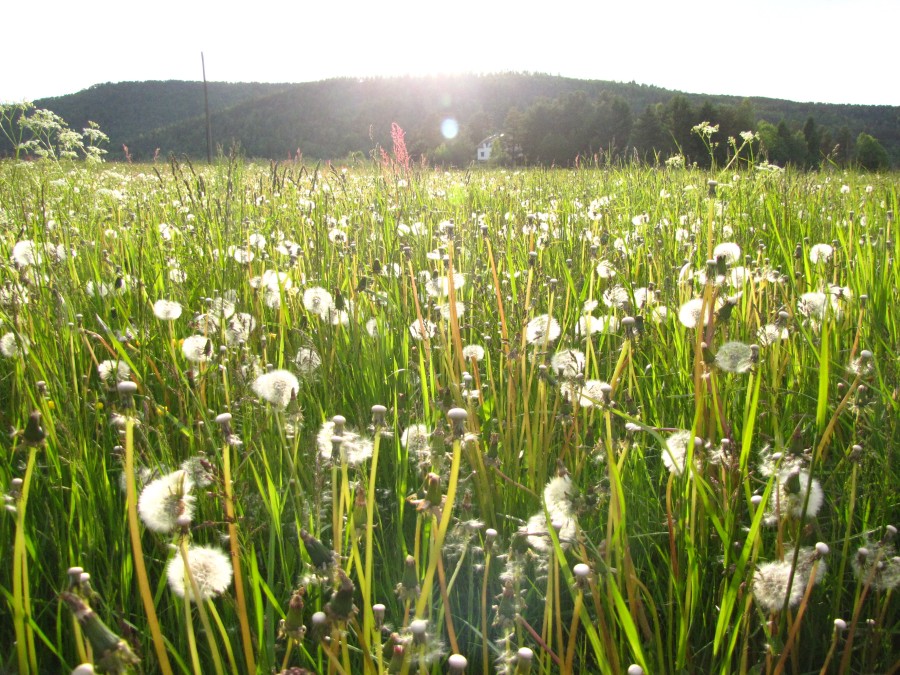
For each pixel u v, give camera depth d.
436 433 1.67
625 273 3.63
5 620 1.72
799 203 5.97
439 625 1.42
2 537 1.75
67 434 2.00
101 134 8.07
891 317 2.91
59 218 4.99
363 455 1.47
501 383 2.45
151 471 1.81
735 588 1.46
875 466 2.02
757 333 2.42
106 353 2.93
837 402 2.23
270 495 1.76
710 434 1.98
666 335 2.94
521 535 1.45
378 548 1.94
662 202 6.44
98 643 1.00
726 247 2.57
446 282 2.87
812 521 1.71
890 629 1.65
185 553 1.24
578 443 2.14
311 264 3.99
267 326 3.25
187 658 1.58
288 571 1.80
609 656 1.45
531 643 1.66
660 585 1.89
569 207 6.38
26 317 2.84
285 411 1.95
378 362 2.81
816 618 1.73
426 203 6.33
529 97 146.25
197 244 4.49
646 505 2.02
